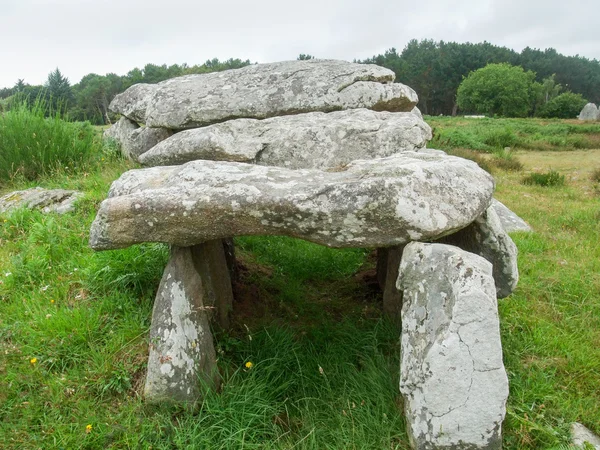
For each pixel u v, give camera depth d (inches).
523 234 234.7
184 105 170.9
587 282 179.8
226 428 108.2
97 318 136.1
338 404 116.6
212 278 140.3
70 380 119.6
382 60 2283.5
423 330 100.1
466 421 96.3
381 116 153.7
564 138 730.2
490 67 1791.3
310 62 182.1
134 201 110.4
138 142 240.1
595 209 287.1
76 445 103.9
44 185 244.8
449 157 125.3
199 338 120.3
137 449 103.7
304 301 167.8
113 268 152.4
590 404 118.6
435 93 2129.7
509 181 402.0
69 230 183.2
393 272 145.9
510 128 819.4
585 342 142.7
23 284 155.9
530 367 130.1
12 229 191.3
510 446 104.7
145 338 130.3
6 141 258.8
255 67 181.6
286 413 117.7
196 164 121.9
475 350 95.6
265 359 126.7
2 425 107.9
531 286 174.2
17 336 131.8
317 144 142.9
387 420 108.5
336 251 207.9
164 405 112.6
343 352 134.9
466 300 95.3
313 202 104.1
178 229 110.6
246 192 107.5
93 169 261.1
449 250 101.3
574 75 2571.4
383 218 101.9
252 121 153.5
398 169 107.0
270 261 195.9
